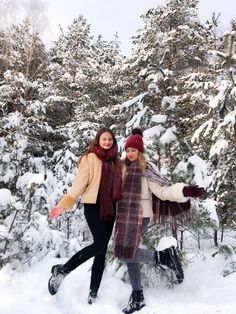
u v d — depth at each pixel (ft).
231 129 15.90
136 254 10.56
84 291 11.13
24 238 13.79
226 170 18.66
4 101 35.96
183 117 18.76
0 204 13.01
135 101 16.56
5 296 10.50
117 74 37.99
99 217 10.71
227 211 20.08
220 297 10.73
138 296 10.39
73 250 17.43
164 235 12.69
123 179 11.35
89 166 10.80
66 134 38.81
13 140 31.58
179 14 26.02
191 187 10.46
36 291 10.79
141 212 10.90
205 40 24.40
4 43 47.75
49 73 47.98
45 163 31.37
